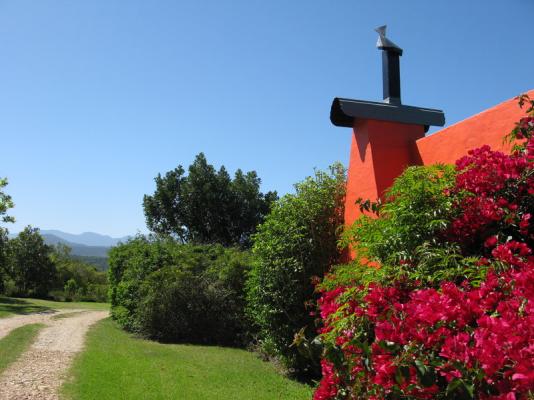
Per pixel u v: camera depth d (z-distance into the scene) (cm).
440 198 394
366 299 303
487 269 290
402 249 391
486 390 193
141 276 1639
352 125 707
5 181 2714
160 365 968
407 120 676
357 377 249
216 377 870
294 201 871
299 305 839
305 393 756
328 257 836
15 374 814
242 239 2972
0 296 3152
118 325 1769
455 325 223
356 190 679
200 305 1470
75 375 820
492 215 358
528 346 182
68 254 4775
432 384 202
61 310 2342
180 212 2945
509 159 378
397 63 724
